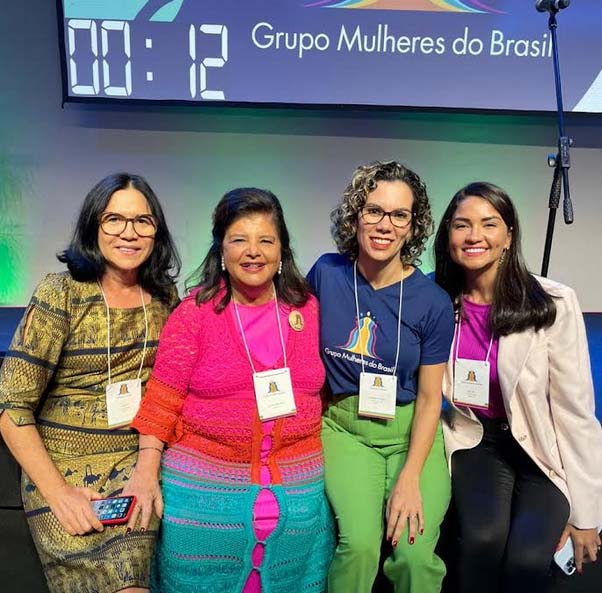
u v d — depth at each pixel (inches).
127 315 55.6
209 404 53.8
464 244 57.9
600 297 158.7
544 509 53.7
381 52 136.9
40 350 51.7
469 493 56.1
